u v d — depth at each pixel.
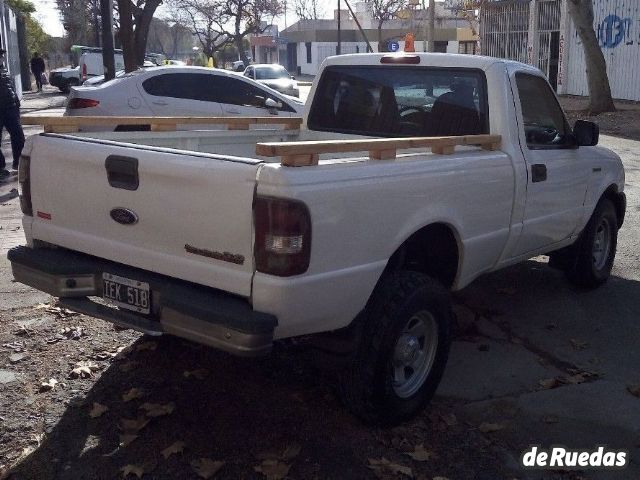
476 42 40.88
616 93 25.19
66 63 78.56
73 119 4.70
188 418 4.16
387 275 4.05
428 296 4.04
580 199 5.85
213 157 3.49
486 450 3.92
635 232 8.38
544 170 5.20
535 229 5.27
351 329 3.84
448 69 5.19
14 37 29.38
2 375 4.64
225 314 3.33
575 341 5.35
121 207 3.83
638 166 12.86
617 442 4.04
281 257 3.30
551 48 28.81
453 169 4.27
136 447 3.86
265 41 69.00
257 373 4.73
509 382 4.72
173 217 3.62
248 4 56.25
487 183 4.58
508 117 4.94
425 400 4.22
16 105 11.27
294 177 3.31
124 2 17.72
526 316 5.88
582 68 27.06
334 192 3.47
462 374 4.82
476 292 6.44
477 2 33.50
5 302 5.91
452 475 3.69
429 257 4.60
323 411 4.25
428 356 4.24
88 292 4.05
